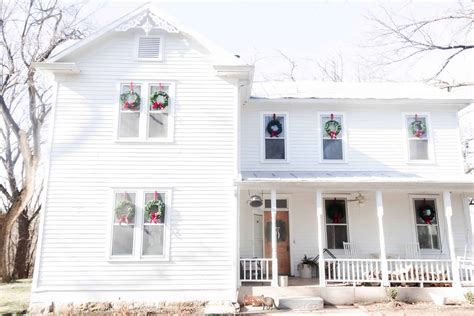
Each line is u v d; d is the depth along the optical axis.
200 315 9.03
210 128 10.80
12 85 18.25
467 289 10.09
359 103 13.33
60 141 10.40
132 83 10.97
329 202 12.88
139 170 10.41
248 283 10.52
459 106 13.43
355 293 10.00
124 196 10.23
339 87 15.26
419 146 13.23
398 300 10.03
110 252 9.83
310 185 10.55
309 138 13.22
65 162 10.27
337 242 12.58
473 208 25.53
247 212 12.64
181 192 10.35
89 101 10.73
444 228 12.62
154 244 10.02
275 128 13.13
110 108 10.76
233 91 11.07
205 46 11.17
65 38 18.83
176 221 10.16
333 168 12.96
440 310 9.09
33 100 18.50
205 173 10.50
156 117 10.86
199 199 10.34
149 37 11.33
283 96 13.38
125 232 10.03
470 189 10.74
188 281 9.83
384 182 10.51
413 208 12.80
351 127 13.31
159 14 11.26
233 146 10.73
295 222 12.70
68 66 10.58
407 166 13.01
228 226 10.22
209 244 10.08
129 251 9.91
